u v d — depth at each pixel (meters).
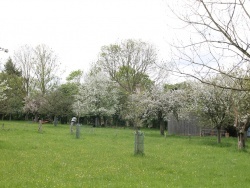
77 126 32.12
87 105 57.59
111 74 65.44
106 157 19.33
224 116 29.75
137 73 63.84
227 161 19.39
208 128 42.56
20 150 21.41
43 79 66.88
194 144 29.25
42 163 16.59
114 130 48.44
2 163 16.17
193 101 34.12
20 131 36.78
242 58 8.69
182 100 38.72
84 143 27.09
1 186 11.53
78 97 58.81
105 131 45.03
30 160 17.42
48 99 55.00
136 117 41.84
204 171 15.98
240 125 26.38
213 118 30.56
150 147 25.84
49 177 13.28
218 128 30.91
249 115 24.03
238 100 23.14
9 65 82.56
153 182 13.05
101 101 59.22
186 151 23.70
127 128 57.75
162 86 45.59
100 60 65.75
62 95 57.62
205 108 30.20
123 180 13.38
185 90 37.62
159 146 26.77
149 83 61.75
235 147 27.47
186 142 31.12
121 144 27.38
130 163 17.42
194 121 43.19
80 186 11.88
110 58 65.00
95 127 57.28
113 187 11.95
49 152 20.75
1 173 13.83
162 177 14.18
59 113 54.03
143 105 40.94
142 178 13.83
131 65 64.19
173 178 14.05
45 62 67.31
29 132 36.19
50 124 59.75
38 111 60.69
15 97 66.94
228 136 41.94
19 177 13.16
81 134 37.34
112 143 28.05
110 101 60.06
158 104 40.06
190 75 9.16
